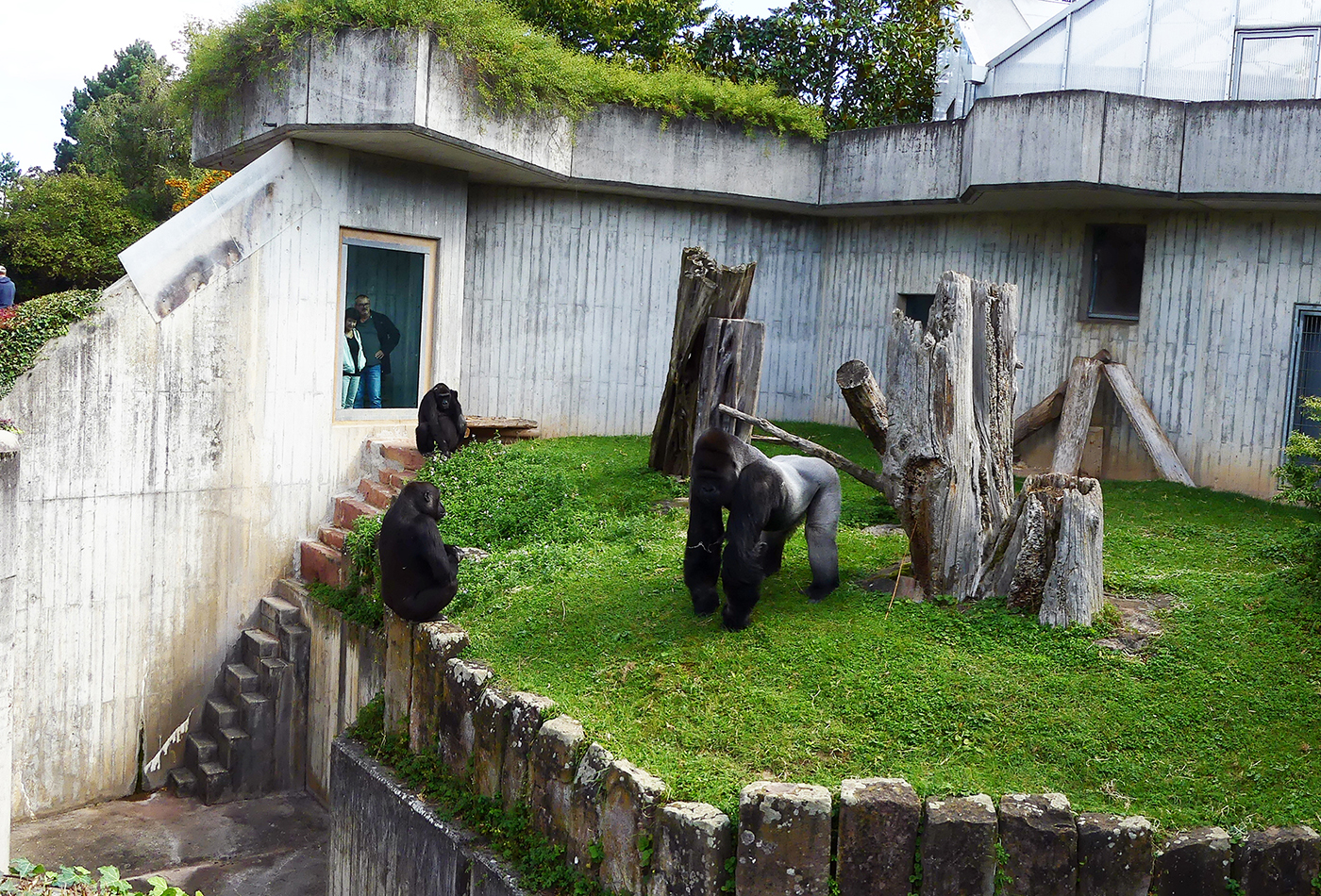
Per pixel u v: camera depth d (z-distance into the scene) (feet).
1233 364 41.98
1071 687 20.33
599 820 18.34
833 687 20.74
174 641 35.65
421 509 25.35
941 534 24.64
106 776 33.88
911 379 24.72
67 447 32.01
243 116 39.32
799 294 53.62
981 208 46.75
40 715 31.94
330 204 39.50
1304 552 28.22
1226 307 42.09
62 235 95.45
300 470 39.47
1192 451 43.01
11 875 17.60
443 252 43.93
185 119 42.19
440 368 44.60
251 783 34.55
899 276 51.13
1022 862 16.02
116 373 33.19
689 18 69.72
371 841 24.25
